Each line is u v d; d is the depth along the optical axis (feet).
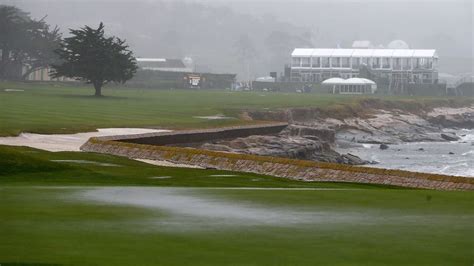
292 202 179.01
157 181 248.93
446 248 125.29
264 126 615.57
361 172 279.90
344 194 197.57
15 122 505.25
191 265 111.34
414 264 114.21
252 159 318.24
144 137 440.45
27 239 127.75
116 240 128.16
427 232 139.23
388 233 138.00
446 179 261.44
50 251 118.52
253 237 132.98
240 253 120.06
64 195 188.24
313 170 291.17
